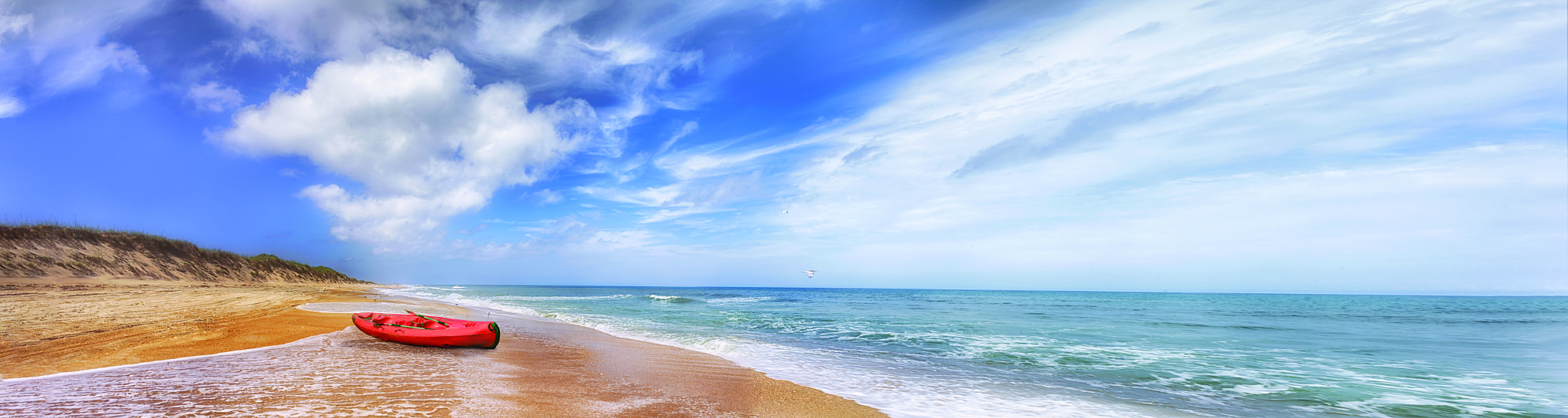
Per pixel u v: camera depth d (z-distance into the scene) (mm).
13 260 30797
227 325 14062
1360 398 9703
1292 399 9570
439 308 26453
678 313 29031
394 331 12070
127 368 8305
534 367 9922
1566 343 18422
